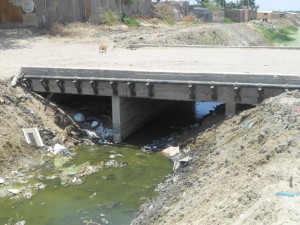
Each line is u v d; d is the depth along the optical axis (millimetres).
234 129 17781
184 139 21719
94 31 40500
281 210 9164
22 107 21938
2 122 20141
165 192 15781
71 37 37500
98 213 15219
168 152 20703
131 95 21672
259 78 19141
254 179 11180
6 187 16953
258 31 73062
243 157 13531
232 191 11398
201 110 28172
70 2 41875
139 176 18266
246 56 28172
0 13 37469
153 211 14102
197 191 13461
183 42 42000
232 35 58219
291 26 105625
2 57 28109
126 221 14555
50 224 14523
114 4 49312
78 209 15508
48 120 22406
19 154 19438
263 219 9078
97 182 17688
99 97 26969
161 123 25750
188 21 65438
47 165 19125
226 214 10242
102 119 24406
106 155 20625
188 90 20656
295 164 11203
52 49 31734
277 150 12250
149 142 22484
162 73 20875
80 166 19125
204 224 10391
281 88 18750
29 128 21000
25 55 29000
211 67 23922
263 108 17516
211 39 49594
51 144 21031
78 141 22109
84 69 22250
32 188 16969
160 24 55938
